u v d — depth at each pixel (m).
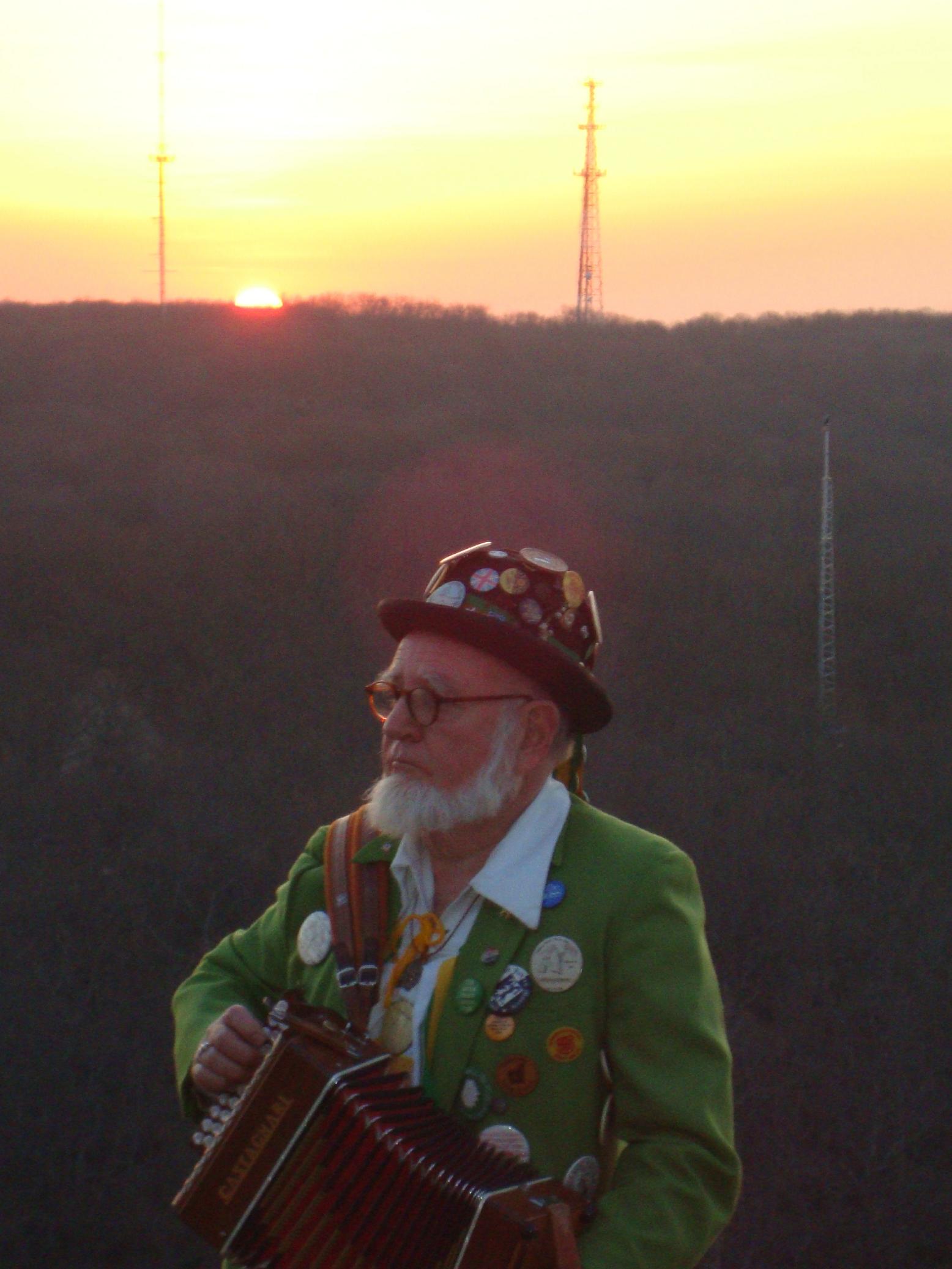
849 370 77.94
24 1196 10.29
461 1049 3.66
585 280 94.44
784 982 15.23
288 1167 3.22
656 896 3.70
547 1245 3.11
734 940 16.53
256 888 17.78
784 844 19.78
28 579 35.28
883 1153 11.47
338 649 31.86
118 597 34.41
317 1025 3.47
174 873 17.50
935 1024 13.72
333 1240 3.19
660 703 31.22
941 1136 11.98
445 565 4.00
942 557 42.88
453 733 3.77
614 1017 3.64
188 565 36.94
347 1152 3.21
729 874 18.16
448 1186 3.19
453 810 3.73
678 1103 3.49
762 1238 10.31
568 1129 3.61
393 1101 3.33
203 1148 3.54
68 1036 12.10
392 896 4.00
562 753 3.97
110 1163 10.73
